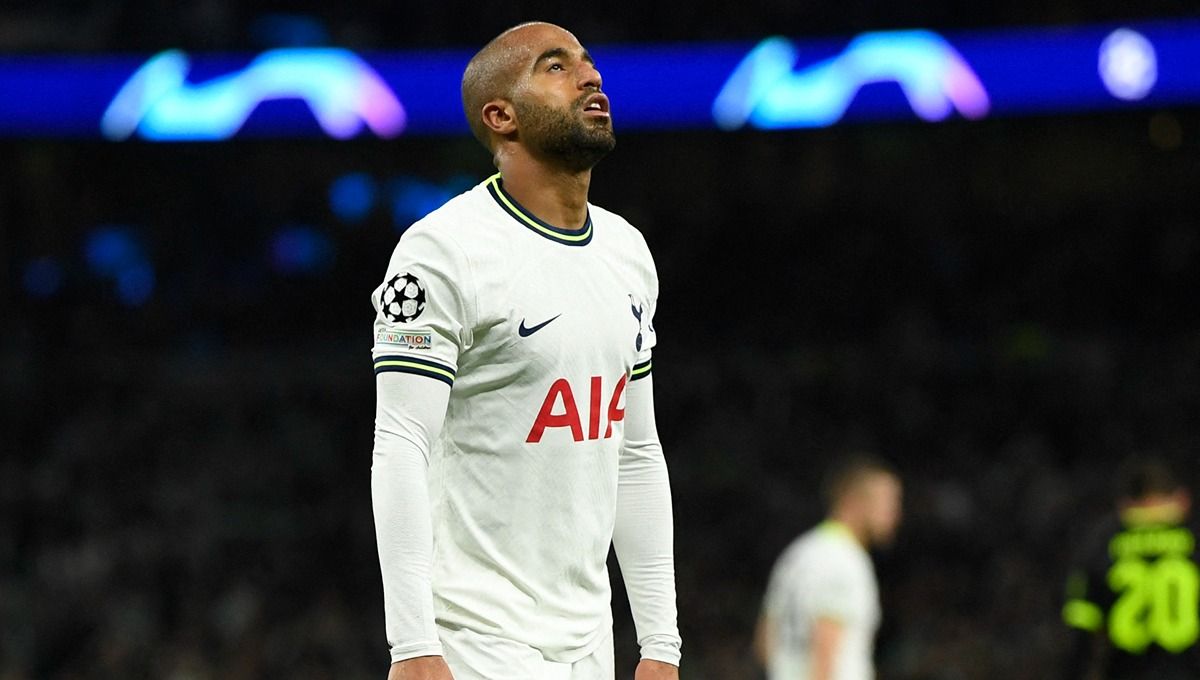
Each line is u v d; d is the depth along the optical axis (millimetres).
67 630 34656
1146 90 38625
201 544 38000
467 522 7535
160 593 36312
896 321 45469
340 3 44844
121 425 41938
